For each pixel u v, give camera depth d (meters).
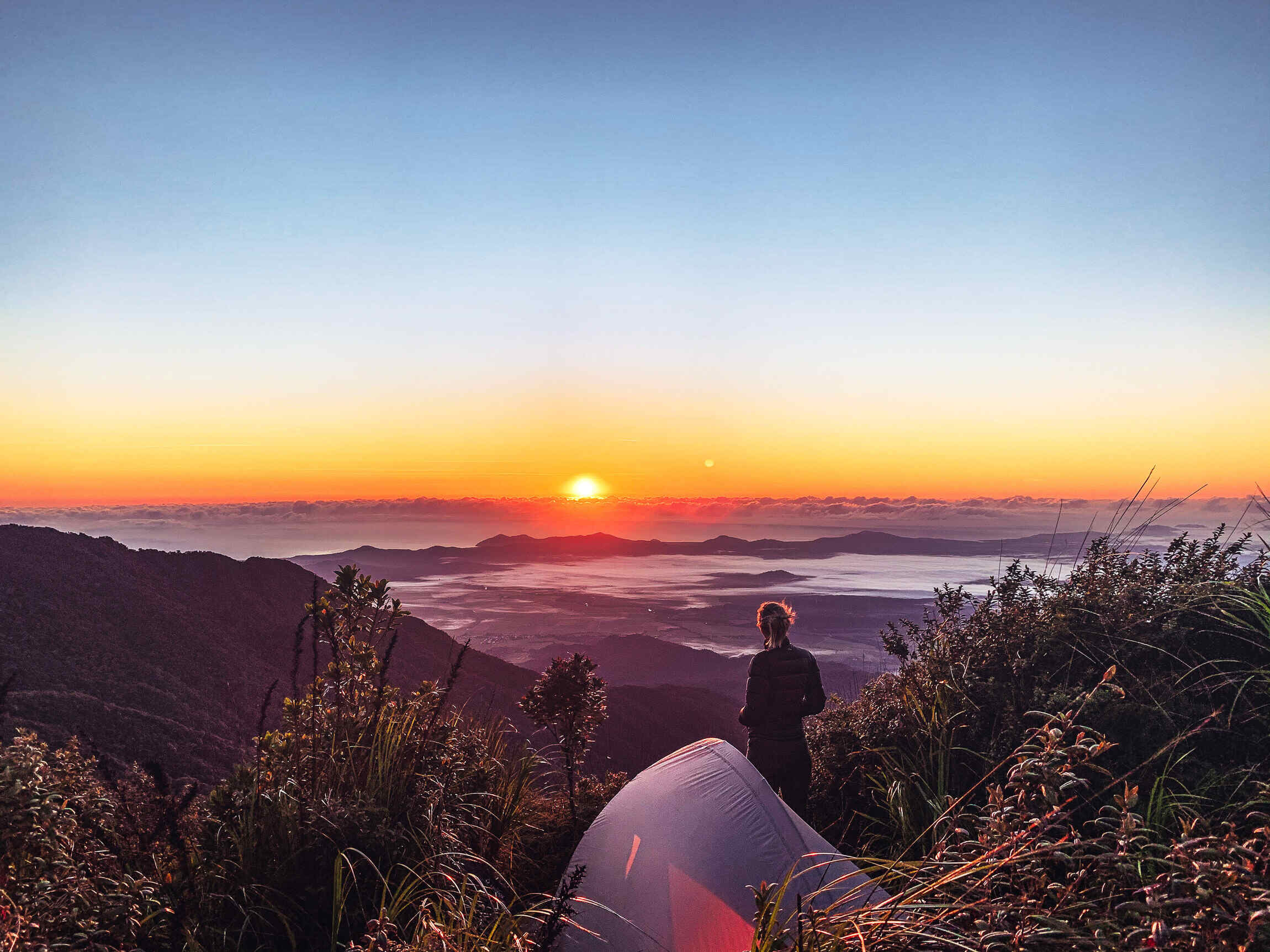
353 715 4.02
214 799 3.13
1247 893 1.66
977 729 3.82
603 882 2.99
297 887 2.90
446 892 2.77
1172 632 3.76
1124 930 1.87
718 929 2.64
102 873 2.61
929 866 2.38
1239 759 3.00
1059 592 4.39
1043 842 2.20
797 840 2.97
